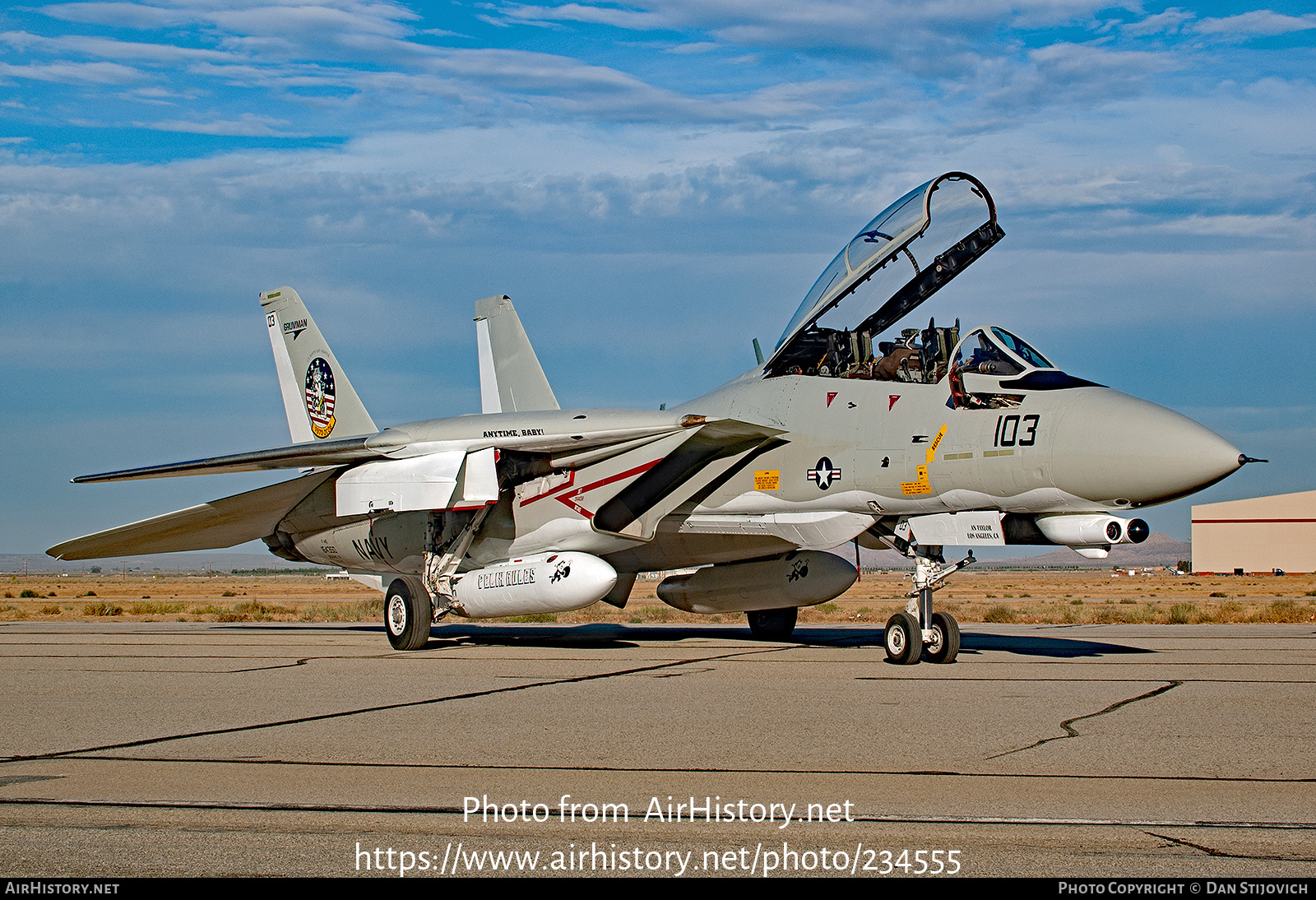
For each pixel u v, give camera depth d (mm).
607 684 9094
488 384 19078
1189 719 7109
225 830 4434
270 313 18188
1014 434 10062
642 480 13047
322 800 4906
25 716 7410
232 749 6137
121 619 24250
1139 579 110688
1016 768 5566
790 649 12852
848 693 8445
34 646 13805
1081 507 9922
